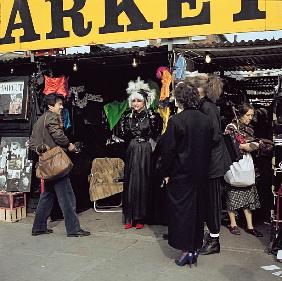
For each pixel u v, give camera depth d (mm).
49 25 5996
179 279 3902
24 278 3982
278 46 4875
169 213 4188
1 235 5375
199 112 4125
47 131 5168
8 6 6211
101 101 6758
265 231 5449
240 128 5270
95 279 3934
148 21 5445
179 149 4066
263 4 4902
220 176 4336
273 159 4664
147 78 6418
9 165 6277
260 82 8508
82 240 5133
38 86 6172
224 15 5074
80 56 5777
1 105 6332
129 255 4578
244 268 4152
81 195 6867
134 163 5582
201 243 4199
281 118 4680
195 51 5336
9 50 6281
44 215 5371
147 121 5617
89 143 6867
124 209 5668
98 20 5719
